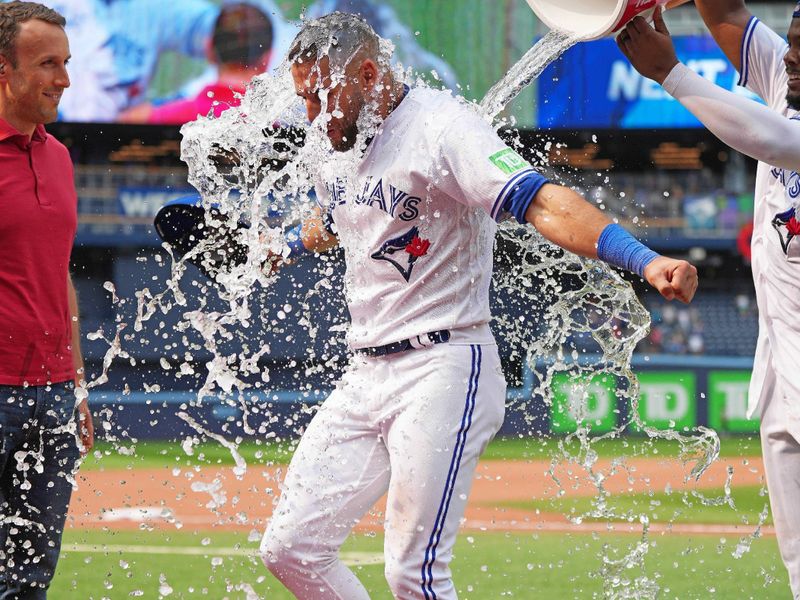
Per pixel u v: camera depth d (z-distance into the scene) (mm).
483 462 13852
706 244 23500
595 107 20891
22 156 4164
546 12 3879
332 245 4160
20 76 4070
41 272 4176
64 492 4336
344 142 3486
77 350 4555
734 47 4219
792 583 4125
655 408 16391
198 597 5555
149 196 23328
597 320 16859
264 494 10406
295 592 3664
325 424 3689
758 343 4215
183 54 20672
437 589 3426
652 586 5320
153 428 16516
